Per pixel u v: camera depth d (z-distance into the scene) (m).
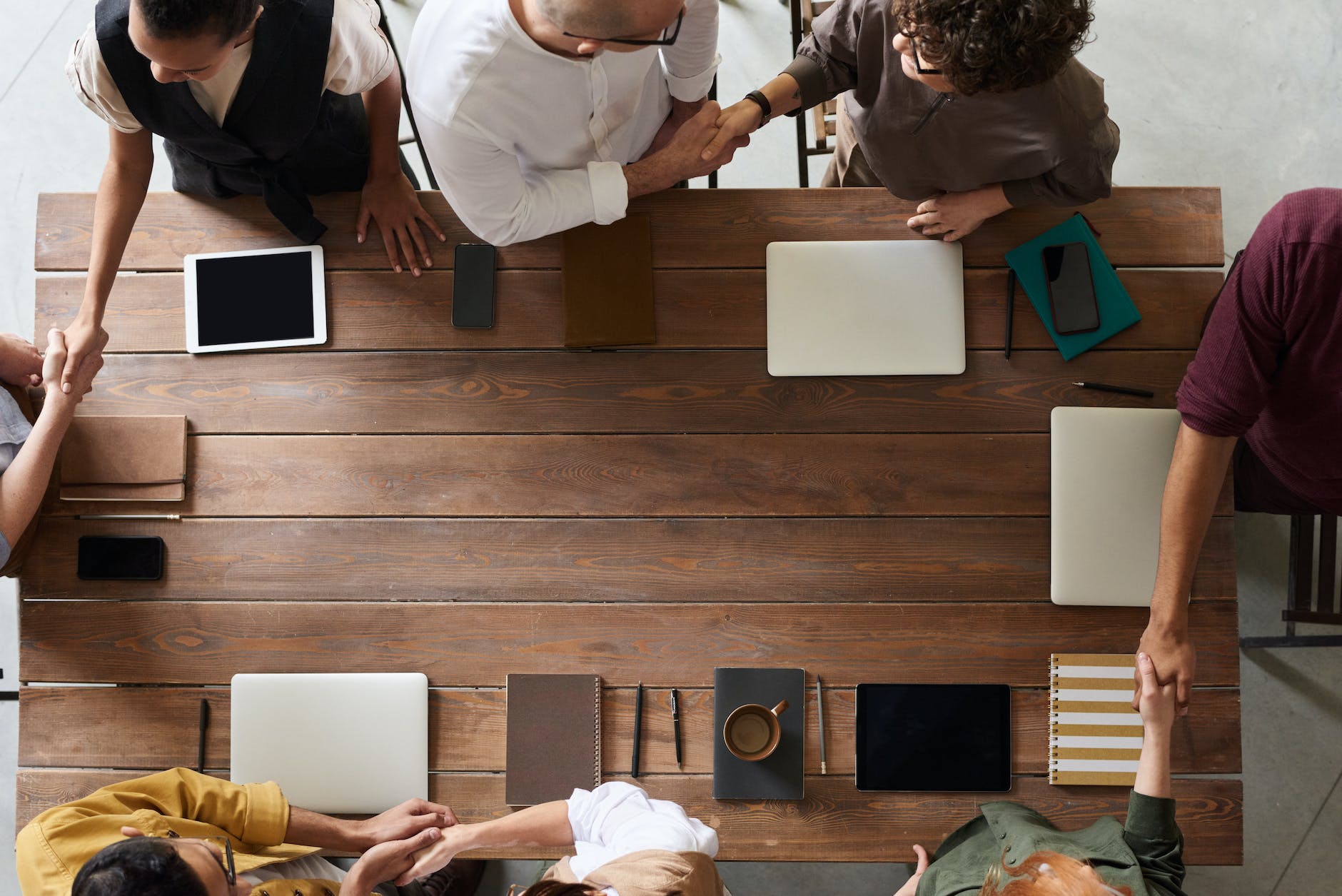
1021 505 1.93
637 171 1.74
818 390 1.95
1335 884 2.37
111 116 1.58
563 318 1.96
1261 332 1.46
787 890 2.38
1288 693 2.44
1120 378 1.95
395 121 1.84
